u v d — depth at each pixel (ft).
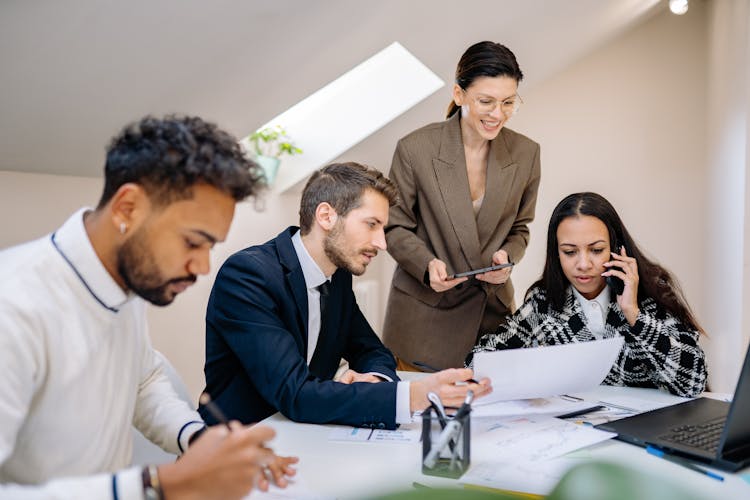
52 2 4.44
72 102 5.73
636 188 12.85
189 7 5.31
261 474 3.17
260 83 7.38
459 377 4.02
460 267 6.86
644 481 0.94
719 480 3.31
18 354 2.63
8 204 6.50
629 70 12.75
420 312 7.04
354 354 5.52
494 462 3.51
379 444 3.82
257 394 4.67
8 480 2.97
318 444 3.82
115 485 2.36
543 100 13.07
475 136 6.75
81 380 2.94
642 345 5.21
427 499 0.91
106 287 2.94
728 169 10.09
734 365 9.50
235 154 2.84
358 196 4.73
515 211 7.09
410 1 7.72
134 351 3.39
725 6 10.44
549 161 13.14
